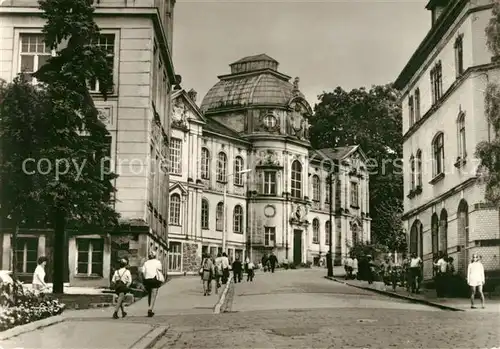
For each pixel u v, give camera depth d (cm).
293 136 7288
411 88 4250
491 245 2828
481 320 1864
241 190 7019
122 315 2017
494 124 2880
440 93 3556
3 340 1323
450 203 3294
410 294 3020
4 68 3238
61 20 2503
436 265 2894
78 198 2478
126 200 3162
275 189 7100
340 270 6438
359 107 8500
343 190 8181
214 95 7494
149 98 3234
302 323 1775
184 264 6172
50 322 1634
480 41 2947
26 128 2430
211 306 2448
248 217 7044
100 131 2664
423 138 3859
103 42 3278
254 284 3919
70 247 3078
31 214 2480
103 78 2611
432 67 3697
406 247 4416
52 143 2478
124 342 1334
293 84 7444
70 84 2523
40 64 3259
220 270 3497
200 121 6425
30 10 3247
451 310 2272
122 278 1969
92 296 2477
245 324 1764
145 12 3253
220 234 6688
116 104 3225
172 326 1725
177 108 6162
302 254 7344
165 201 4422
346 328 1655
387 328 1658
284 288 3528
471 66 2964
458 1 3092
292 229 7206
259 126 7156
